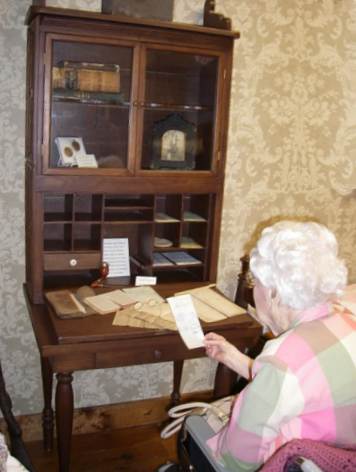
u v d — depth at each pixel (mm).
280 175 2512
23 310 2219
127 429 2471
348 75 2508
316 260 1160
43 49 1775
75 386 2396
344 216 2693
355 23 2457
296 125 2477
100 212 2059
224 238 2490
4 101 2020
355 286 1921
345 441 1087
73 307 1806
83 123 1977
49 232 2215
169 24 1883
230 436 1158
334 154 2584
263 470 997
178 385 2494
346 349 1112
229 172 2420
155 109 2070
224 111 2078
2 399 1844
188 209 2396
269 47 2346
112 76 1953
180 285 2184
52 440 2242
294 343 1117
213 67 2062
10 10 1956
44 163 1863
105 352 1707
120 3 1878
